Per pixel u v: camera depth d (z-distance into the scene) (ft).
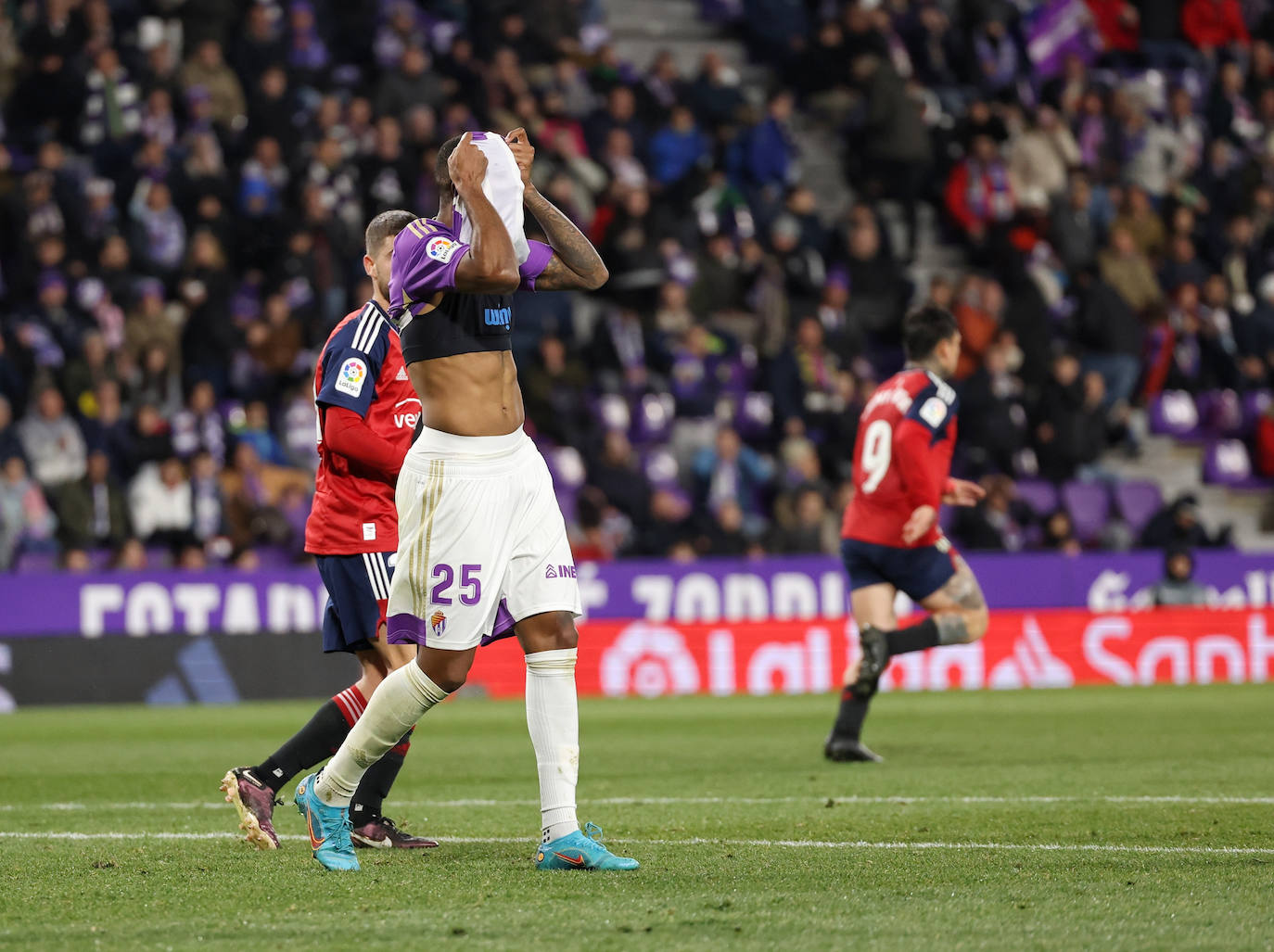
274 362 187.83
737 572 180.34
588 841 52.80
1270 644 188.96
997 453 205.77
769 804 75.87
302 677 166.81
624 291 207.21
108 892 49.26
